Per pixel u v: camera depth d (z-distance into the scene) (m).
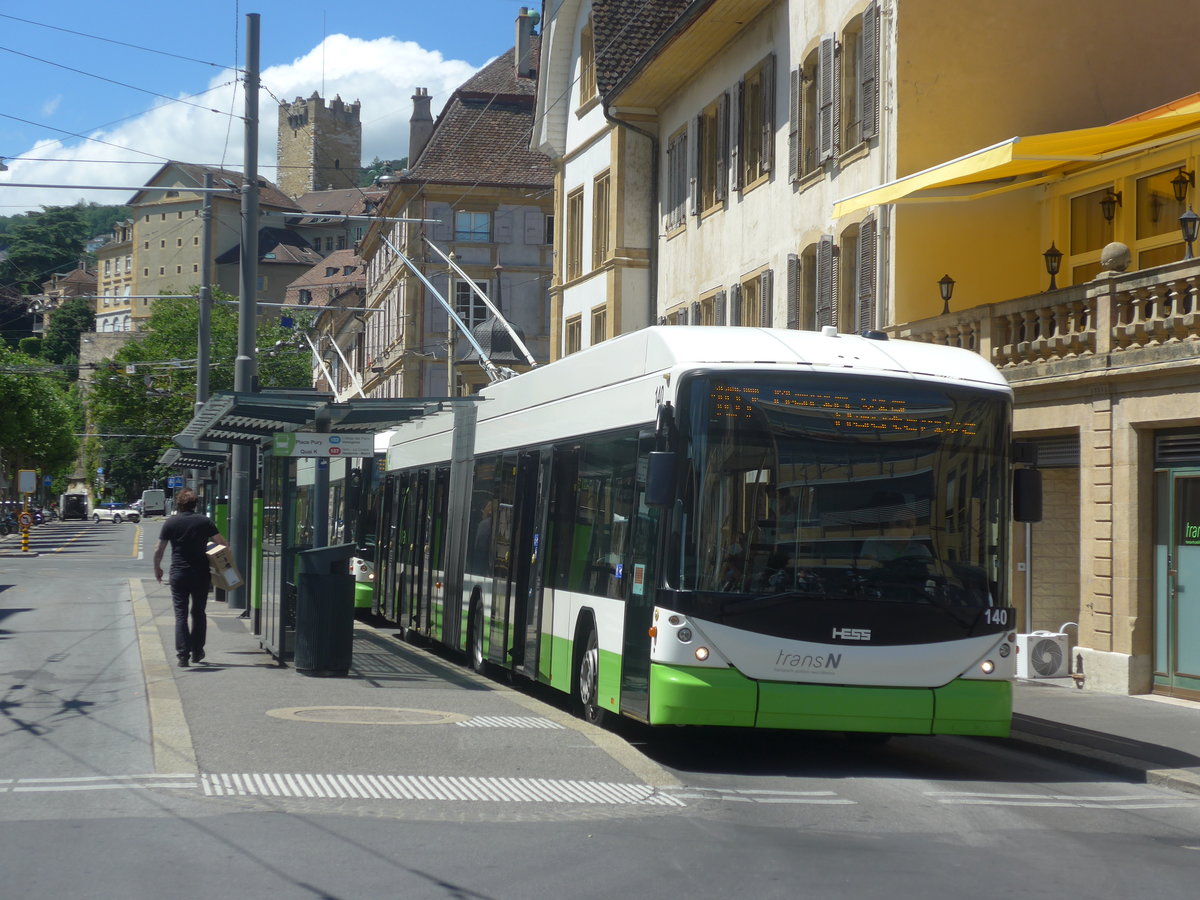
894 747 13.50
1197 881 7.88
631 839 8.34
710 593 11.07
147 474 120.38
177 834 8.09
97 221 146.00
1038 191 21.25
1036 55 21.47
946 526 11.52
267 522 18.75
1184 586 16.31
